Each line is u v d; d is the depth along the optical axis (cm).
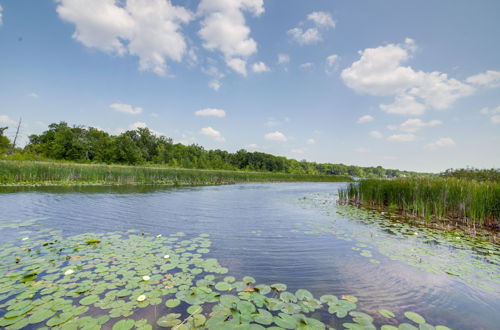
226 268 331
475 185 760
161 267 323
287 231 542
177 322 206
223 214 736
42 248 390
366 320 217
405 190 907
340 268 342
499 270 343
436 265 356
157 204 881
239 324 206
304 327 204
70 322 204
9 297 242
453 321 225
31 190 1150
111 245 413
